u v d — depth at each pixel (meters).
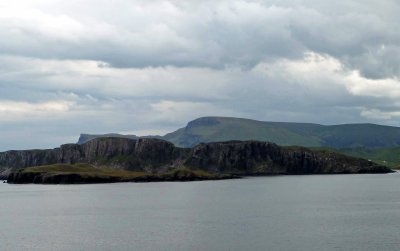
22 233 125.69
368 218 144.12
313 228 124.56
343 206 181.62
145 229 127.69
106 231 126.12
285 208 175.75
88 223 142.62
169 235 117.44
